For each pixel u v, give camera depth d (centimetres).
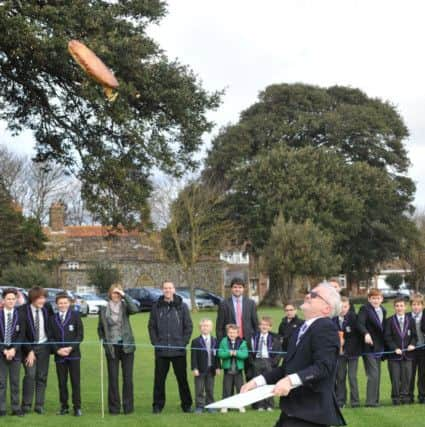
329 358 591
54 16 1589
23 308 1198
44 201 6981
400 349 1291
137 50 1741
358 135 6284
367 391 1285
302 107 6319
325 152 5656
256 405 1241
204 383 1257
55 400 1368
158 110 1891
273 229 5006
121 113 1700
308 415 590
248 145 6116
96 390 1513
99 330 1230
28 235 5150
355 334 1281
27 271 4784
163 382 1244
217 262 6506
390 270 8675
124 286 6406
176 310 1257
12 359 1166
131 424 1061
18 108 1967
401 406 1254
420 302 1310
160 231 5434
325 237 4978
